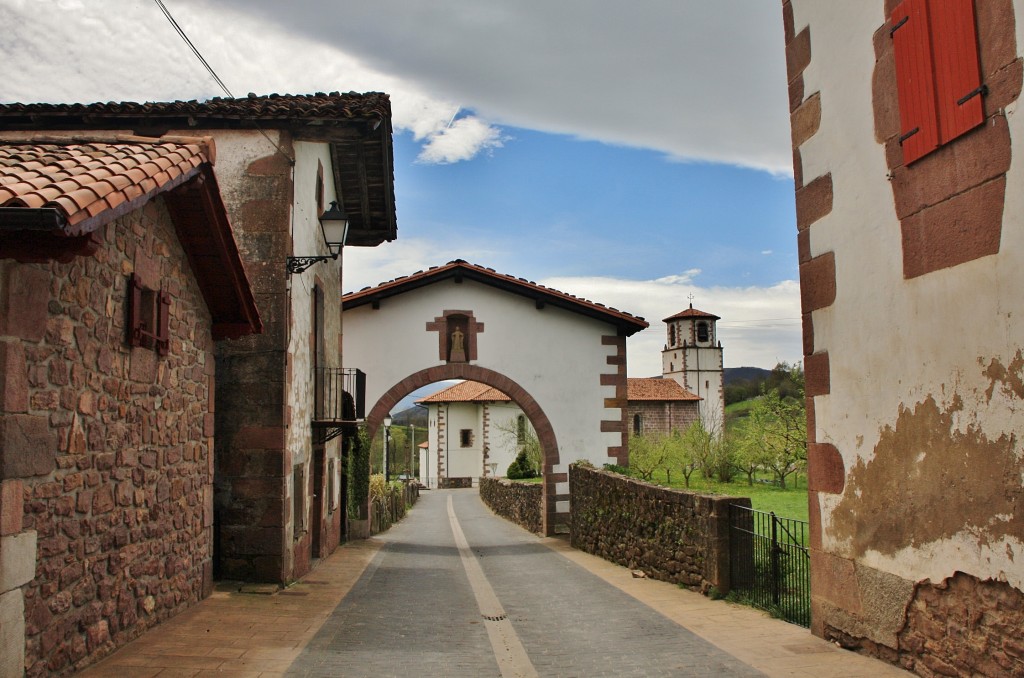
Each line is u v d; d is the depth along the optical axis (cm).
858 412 598
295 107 961
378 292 1714
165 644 594
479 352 1761
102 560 539
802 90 677
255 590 870
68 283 486
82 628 509
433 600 934
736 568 884
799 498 2030
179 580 701
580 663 615
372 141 1220
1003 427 454
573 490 1619
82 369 505
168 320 659
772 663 579
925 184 523
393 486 2650
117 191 467
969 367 481
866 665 561
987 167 466
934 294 514
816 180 656
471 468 5119
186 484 714
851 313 607
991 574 462
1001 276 455
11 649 420
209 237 683
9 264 423
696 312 5816
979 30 471
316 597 873
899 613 550
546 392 1770
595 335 1800
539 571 1225
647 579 1094
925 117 518
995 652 459
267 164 968
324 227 1076
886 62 564
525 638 720
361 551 1409
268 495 927
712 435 2864
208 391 773
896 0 553
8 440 420
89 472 516
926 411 521
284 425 937
